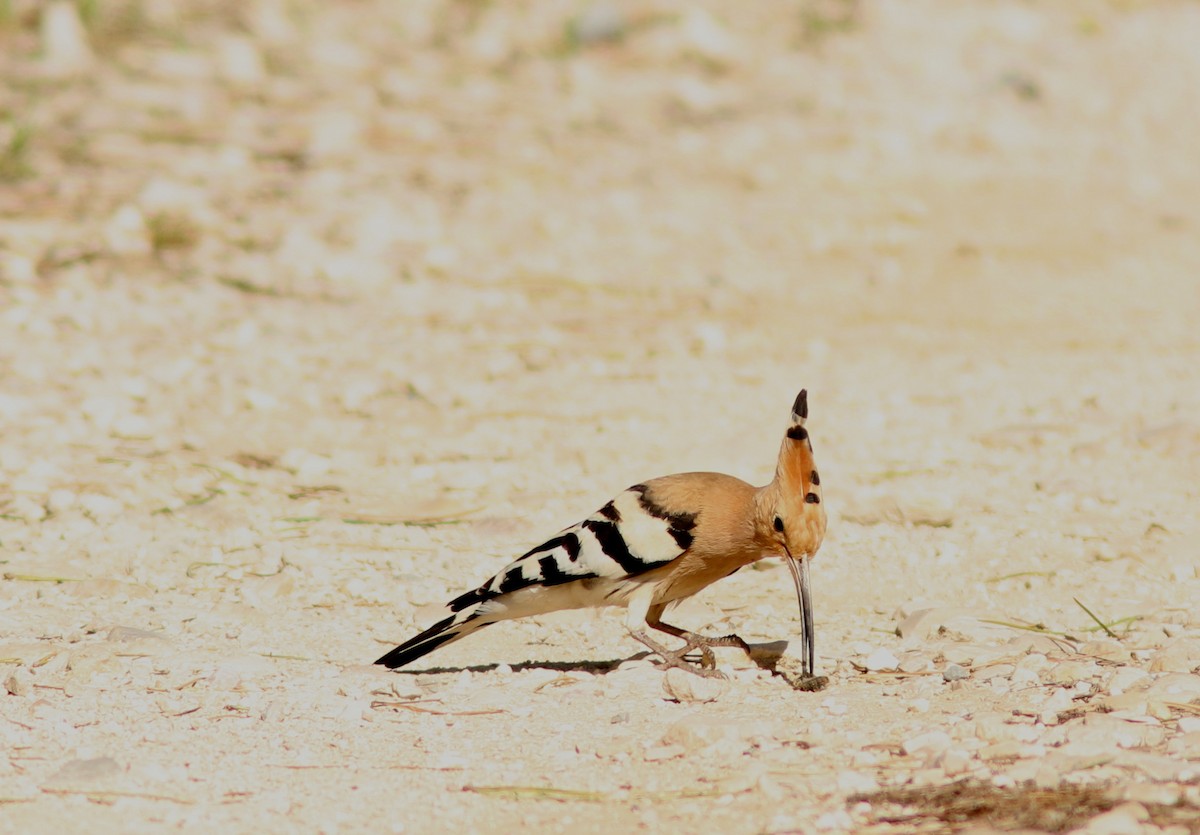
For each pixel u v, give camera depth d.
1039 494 15.70
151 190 26.06
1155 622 12.26
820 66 38.78
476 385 19.22
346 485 15.95
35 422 17.09
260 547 14.10
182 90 33.28
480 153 30.94
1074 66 39.97
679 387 19.47
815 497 10.37
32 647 11.41
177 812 8.48
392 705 10.43
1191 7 45.66
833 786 8.67
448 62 38.00
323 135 30.69
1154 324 22.84
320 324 21.61
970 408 18.72
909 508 15.32
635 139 32.69
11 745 9.53
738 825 8.24
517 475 16.25
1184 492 15.66
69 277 22.77
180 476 15.73
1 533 14.14
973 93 37.16
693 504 10.84
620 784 8.90
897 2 43.69
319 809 8.58
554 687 10.89
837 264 25.73
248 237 25.11
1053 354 21.30
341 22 40.41
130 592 12.91
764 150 32.09
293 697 10.51
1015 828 7.93
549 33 40.75
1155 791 8.20
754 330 22.28
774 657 11.57
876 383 19.80
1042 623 12.34
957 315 23.31
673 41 39.56
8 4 35.62
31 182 27.03
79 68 33.81
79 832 8.21
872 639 12.13
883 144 32.50
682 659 11.37
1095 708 9.93
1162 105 37.12
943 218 28.55
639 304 23.45
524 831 8.29
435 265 24.59
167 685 10.80
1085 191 30.64
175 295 22.33
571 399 18.91
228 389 18.62
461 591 13.20
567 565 10.88
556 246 25.88
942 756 8.90
